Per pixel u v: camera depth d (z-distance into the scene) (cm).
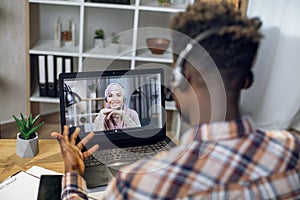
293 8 272
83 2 279
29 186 123
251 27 65
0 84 299
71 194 89
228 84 65
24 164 140
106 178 113
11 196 117
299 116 280
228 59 64
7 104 306
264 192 66
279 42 268
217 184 64
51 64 290
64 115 124
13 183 123
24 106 310
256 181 65
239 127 66
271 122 267
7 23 286
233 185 64
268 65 263
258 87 172
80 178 94
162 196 63
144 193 63
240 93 67
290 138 70
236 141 66
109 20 318
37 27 307
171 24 71
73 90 125
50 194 114
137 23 285
